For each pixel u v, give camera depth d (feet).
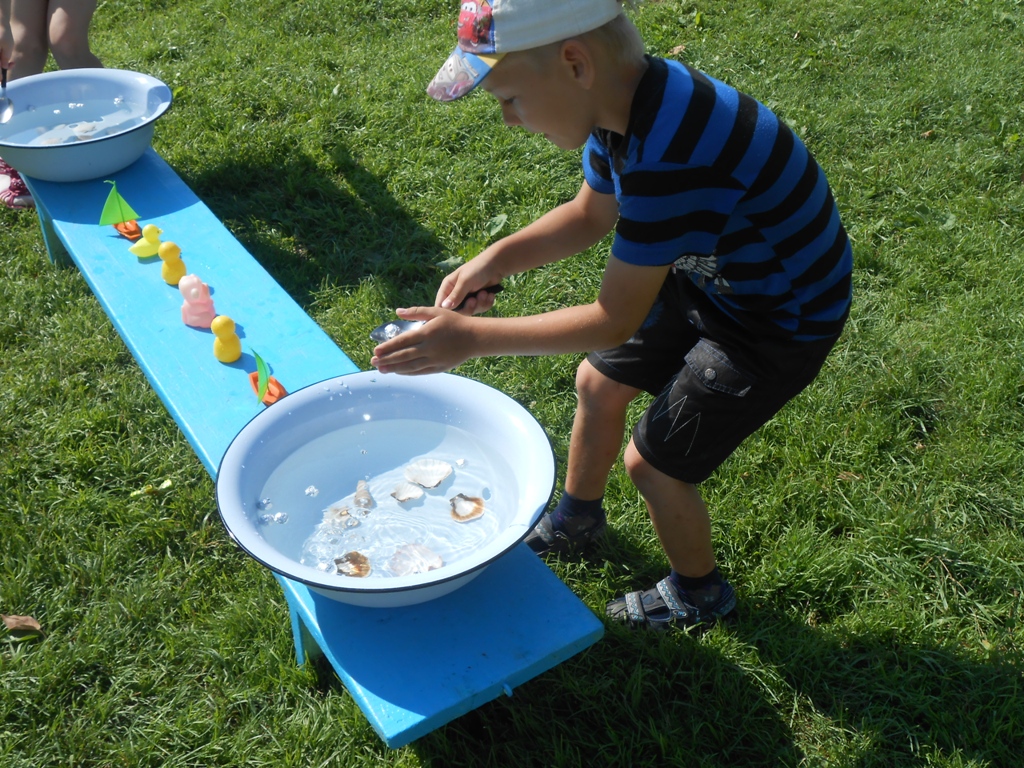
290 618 6.79
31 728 6.52
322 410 6.21
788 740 6.27
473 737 6.35
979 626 6.95
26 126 10.89
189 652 6.96
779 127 5.10
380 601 5.16
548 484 5.39
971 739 6.15
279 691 6.64
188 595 7.40
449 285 6.55
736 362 5.72
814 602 7.19
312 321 7.93
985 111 13.65
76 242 9.18
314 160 13.32
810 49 15.71
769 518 7.76
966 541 7.49
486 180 12.71
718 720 6.32
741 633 6.89
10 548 7.83
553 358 9.64
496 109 14.07
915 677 6.52
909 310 10.14
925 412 8.85
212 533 7.95
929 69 14.93
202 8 19.03
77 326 10.35
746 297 5.57
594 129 5.65
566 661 6.74
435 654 5.27
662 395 6.07
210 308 7.93
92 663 6.89
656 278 5.08
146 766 6.29
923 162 12.51
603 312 5.22
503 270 6.61
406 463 6.30
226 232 9.30
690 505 6.30
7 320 10.49
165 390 7.18
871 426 8.54
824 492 8.05
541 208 12.09
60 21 12.30
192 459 8.68
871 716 6.35
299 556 5.69
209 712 6.56
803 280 5.46
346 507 6.00
